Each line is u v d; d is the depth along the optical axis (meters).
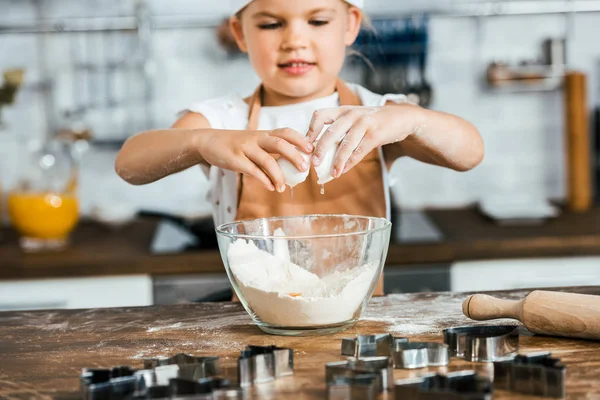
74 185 2.50
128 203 2.96
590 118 3.00
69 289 2.26
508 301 0.98
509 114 2.98
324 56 1.44
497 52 2.96
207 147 1.13
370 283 0.99
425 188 3.00
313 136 1.10
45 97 2.91
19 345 0.98
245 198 1.48
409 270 2.29
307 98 1.54
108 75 2.89
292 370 0.82
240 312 1.12
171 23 2.88
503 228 2.50
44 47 2.90
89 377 0.77
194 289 2.27
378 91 2.77
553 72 2.87
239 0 1.48
